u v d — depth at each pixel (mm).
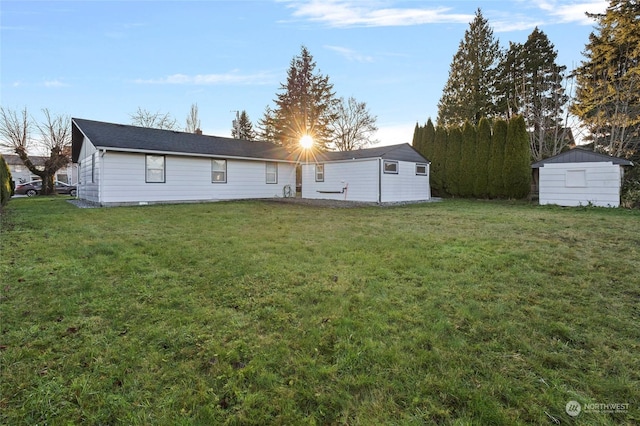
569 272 3758
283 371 2037
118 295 3146
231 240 5508
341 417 1684
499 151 15828
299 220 8094
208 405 1758
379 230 6602
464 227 6930
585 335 2420
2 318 2645
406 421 1638
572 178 11742
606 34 16906
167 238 5645
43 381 1925
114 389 1874
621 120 15109
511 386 1877
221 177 14484
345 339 2377
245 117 38781
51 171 23500
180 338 2398
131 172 11906
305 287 3352
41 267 3918
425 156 18859
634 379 1936
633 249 4719
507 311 2797
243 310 2852
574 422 1625
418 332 2463
